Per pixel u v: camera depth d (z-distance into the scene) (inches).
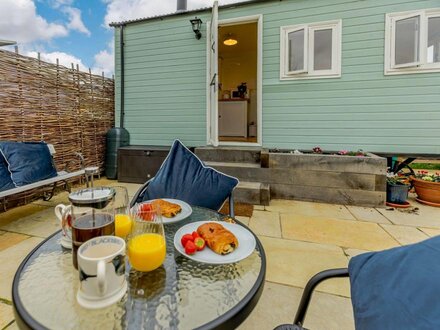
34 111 133.0
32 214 112.0
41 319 24.7
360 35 146.3
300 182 137.2
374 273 29.2
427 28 135.5
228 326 25.8
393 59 142.0
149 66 186.9
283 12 157.5
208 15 171.6
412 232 96.7
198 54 176.2
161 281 31.2
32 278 31.3
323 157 133.4
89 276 25.0
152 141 191.8
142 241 32.6
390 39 141.6
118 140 185.5
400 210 122.3
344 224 104.9
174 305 27.5
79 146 166.7
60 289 29.2
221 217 52.5
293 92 159.6
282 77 160.4
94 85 179.5
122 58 190.5
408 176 142.9
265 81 164.1
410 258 27.3
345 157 130.4
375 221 108.2
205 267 34.3
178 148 78.5
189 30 176.6
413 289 24.5
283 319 53.2
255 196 130.2
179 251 35.9
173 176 73.2
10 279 64.4
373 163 127.0
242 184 138.3
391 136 146.1
